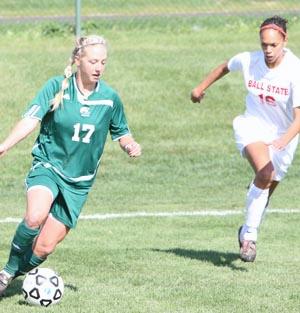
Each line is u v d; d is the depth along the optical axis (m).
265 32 27.84
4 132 52.81
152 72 61.16
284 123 29.12
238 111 57.38
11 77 58.84
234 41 69.44
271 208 39.91
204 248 31.83
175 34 71.25
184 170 48.97
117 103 24.28
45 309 23.53
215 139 53.72
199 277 27.19
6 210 39.94
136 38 69.62
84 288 25.73
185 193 44.34
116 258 29.66
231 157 51.00
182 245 32.31
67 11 78.88
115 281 26.61
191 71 61.62
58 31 69.38
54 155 23.89
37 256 24.11
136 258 29.73
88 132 23.73
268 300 24.72
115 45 67.25
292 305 24.28
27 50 64.88
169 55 64.81
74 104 23.62
